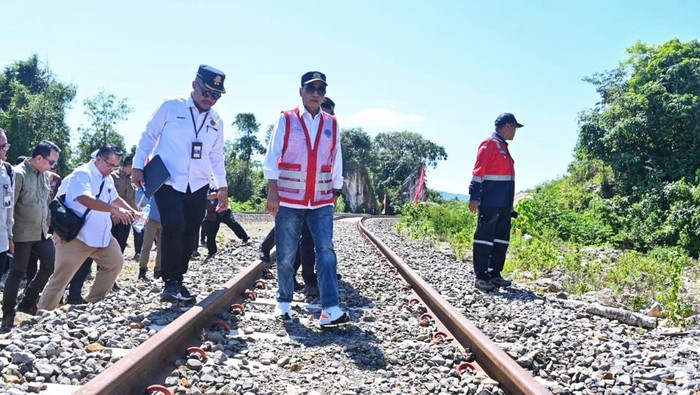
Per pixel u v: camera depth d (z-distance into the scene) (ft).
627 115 68.23
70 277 18.86
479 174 24.22
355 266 29.99
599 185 77.41
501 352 12.08
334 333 15.81
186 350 12.64
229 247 36.91
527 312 19.39
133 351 10.48
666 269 31.27
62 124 164.04
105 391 8.75
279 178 16.92
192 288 20.89
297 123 16.69
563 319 18.58
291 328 16.10
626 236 55.31
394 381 11.80
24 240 18.76
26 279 26.20
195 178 17.83
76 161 173.78
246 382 11.05
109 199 19.60
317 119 16.94
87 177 18.60
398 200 281.33
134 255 35.96
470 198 24.35
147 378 10.69
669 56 67.82
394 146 321.93
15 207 18.74
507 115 24.76
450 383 11.76
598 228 57.98
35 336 12.96
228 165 213.66
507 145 24.85
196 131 17.72
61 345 12.42
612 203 63.21
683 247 51.39
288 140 16.62
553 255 31.94
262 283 22.34
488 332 16.48
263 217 94.02
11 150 153.28
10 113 156.66
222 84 17.58
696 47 68.54
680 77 65.92
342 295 21.48
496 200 24.41
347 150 288.92
